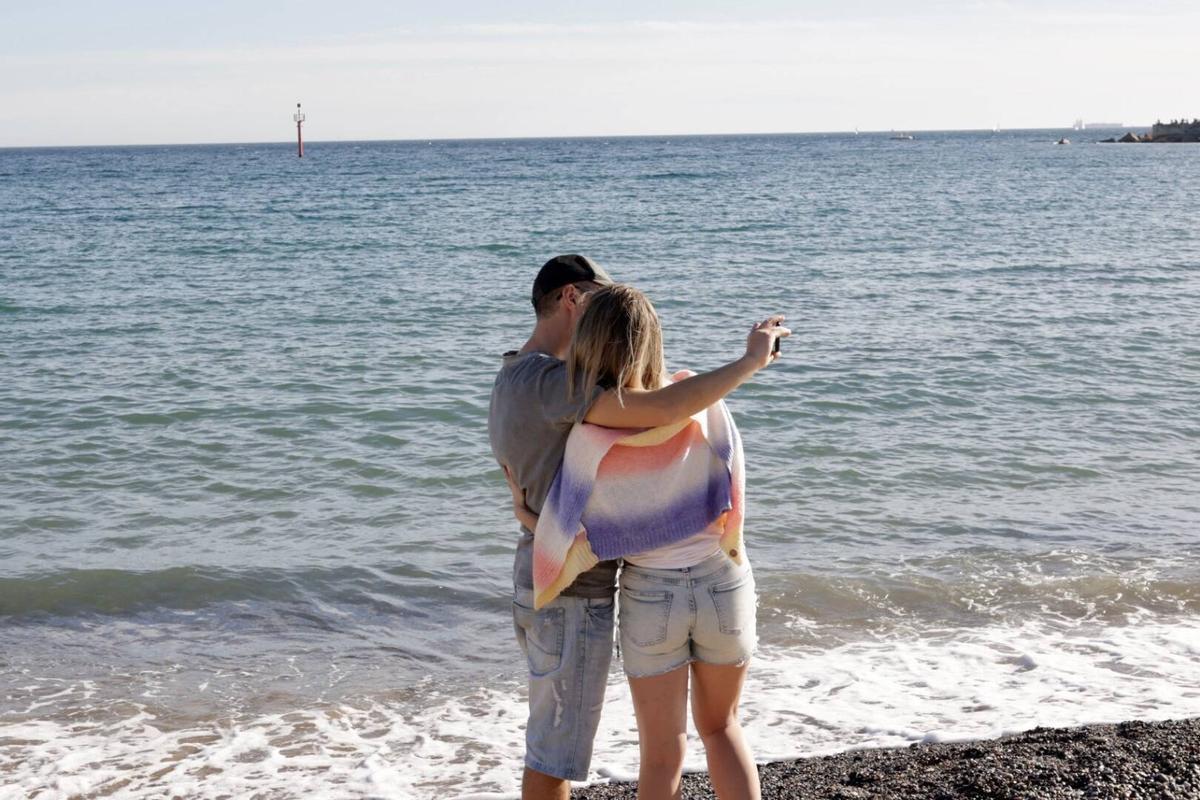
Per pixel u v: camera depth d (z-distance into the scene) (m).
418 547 7.65
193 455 9.88
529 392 2.81
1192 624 6.11
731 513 2.80
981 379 12.80
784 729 4.84
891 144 197.12
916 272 23.41
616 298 2.71
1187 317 17.03
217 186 66.31
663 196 51.91
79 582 6.95
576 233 33.31
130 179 77.25
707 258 26.53
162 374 13.18
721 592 2.82
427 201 49.78
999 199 48.19
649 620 2.80
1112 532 7.78
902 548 7.48
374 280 22.36
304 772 4.62
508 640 6.19
